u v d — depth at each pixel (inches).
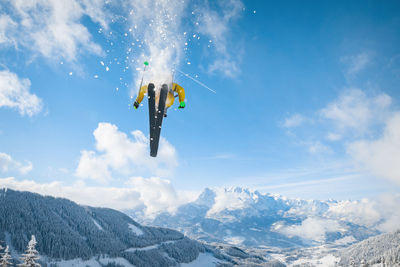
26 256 1194.0
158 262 7372.1
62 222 7682.1
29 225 6412.4
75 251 6082.7
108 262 6358.3
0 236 5497.1
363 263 2723.9
